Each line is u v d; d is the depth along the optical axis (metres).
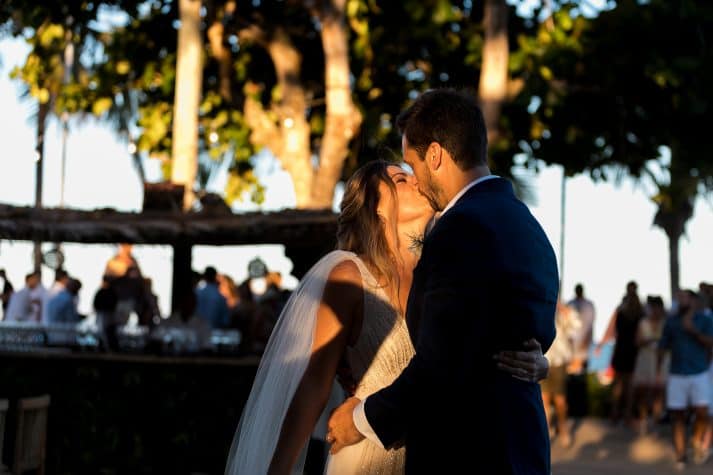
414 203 4.20
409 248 4.20
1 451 7.88
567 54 18.36
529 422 3.47
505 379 3.46
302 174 18.92
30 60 19.88
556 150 19.73
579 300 21.38
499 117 17.17
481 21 19.89
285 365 3.99
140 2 19.78
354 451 4.01
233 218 11.67
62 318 15.46
